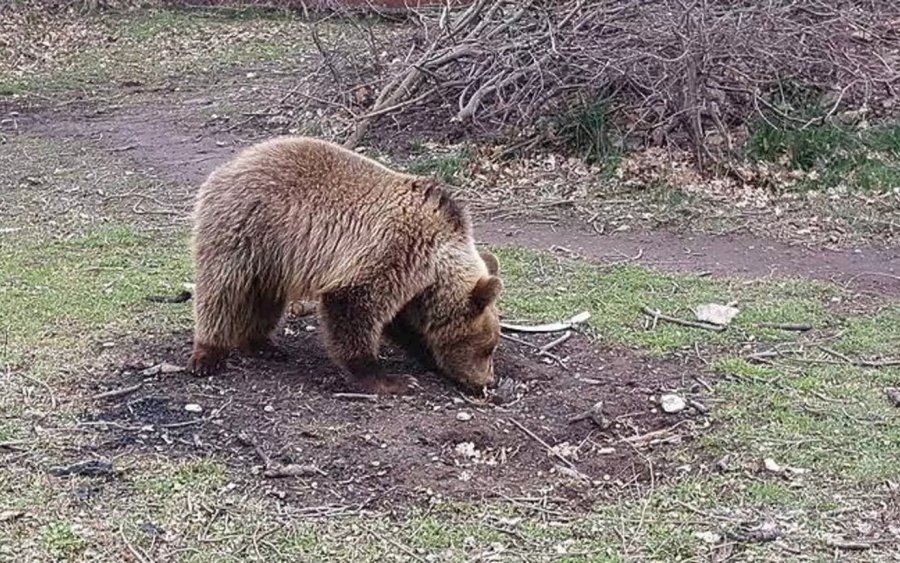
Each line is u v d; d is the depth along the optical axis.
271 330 5.95
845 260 8.39
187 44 17.44
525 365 6.02
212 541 4.20
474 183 10.04
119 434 5.00
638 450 5.07
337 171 5.47
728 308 7.01
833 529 4.43
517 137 10.51
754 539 4.33
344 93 11.91
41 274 7.38
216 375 5.66
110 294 6.96
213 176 5.62
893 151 10.29
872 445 5.12
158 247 8.18
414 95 11.26
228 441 4.97
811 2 10.70
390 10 17.34
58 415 5.16
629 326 6.72
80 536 4.18
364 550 4.19
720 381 5.86
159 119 12.96
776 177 9.93
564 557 4.18
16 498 4.42
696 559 4.20
